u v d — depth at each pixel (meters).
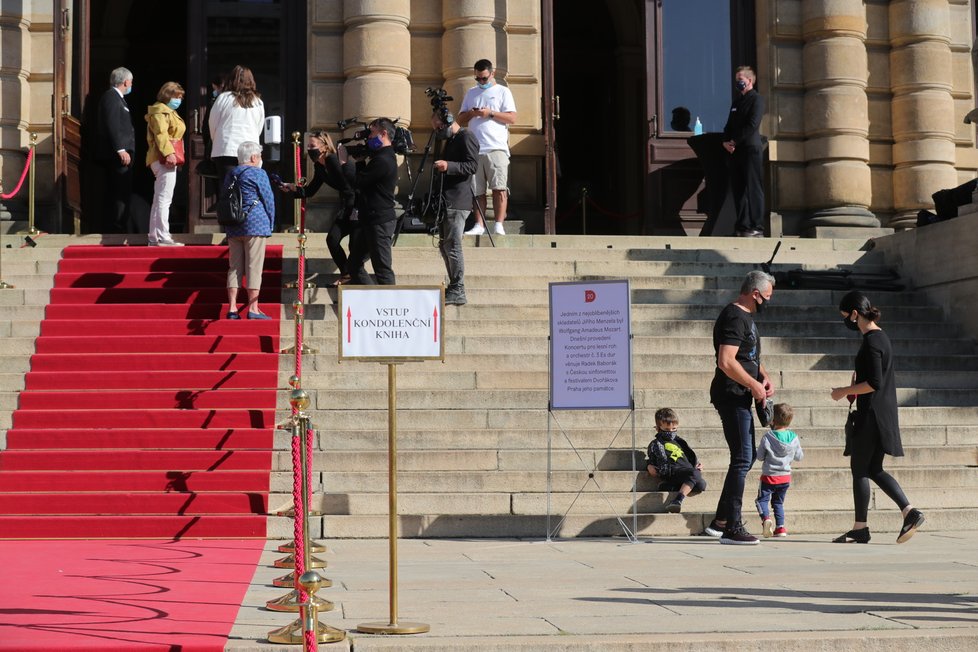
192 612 8.67
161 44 34.53
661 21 26.12
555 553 12.39
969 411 16.84
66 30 24.17
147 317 18.25
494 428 15.77
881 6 25.80
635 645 7.57
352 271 18.80
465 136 18.38
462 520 13.98
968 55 26.19
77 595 9.45
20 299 18.78
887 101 25.80
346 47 23.81
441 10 24.34
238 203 17.67
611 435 15.50
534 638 7.66
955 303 19.94
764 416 13.53
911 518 13.10
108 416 15.58
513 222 23.80
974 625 8.12
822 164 25.06
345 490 14.45
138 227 25.20
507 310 18.48
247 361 16.97
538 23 24.66
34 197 22.94
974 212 19.75
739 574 10.64
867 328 13.50
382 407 16.12
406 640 7.62
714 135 24.12
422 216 18.55
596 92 34.75
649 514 14.12
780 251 21.64
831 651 7.70
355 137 19.02
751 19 26.19
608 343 13.60
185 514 14.01
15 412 15.55
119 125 22.50
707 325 18.45
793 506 14.61
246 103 20.72
